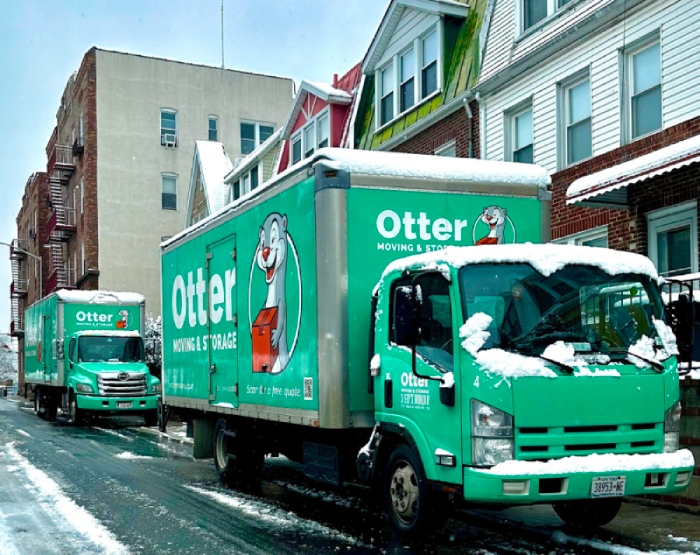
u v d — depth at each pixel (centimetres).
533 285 670
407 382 710
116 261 4056
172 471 1274
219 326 1084
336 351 774
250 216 983
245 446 1075
